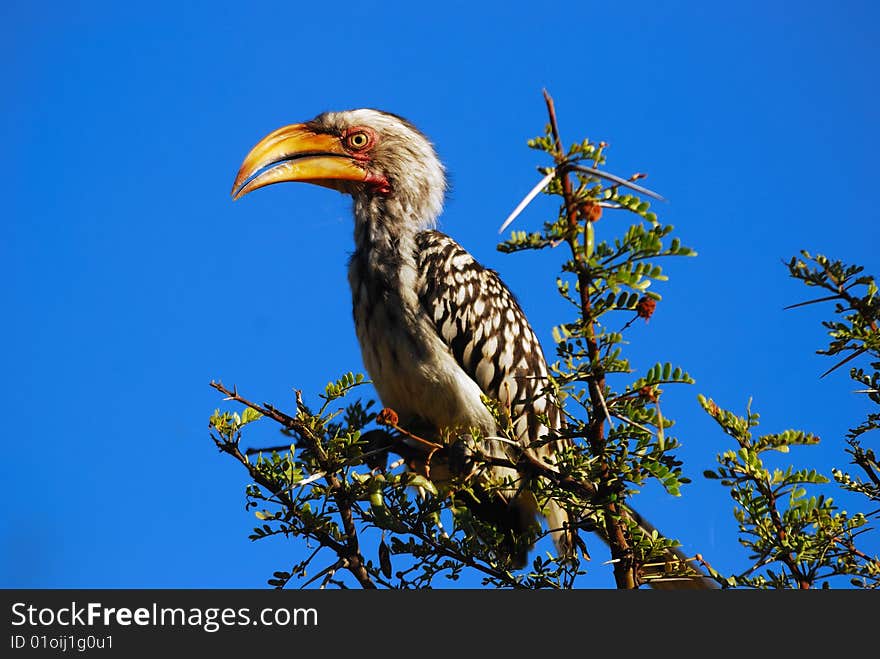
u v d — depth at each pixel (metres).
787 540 6.62
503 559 7.48
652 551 6.92
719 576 6.76
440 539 7.52
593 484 6.89
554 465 7.49
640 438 6.48
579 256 6.11
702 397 6.95
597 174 5.78
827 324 7.04
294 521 7.21
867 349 6.86
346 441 7.20
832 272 6.96
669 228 5.99
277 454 7.20
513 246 6.14
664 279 5.98
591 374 6.36
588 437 6.66
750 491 6.80
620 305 6.16
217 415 7.18
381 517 7.29
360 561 7.31
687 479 6.43
